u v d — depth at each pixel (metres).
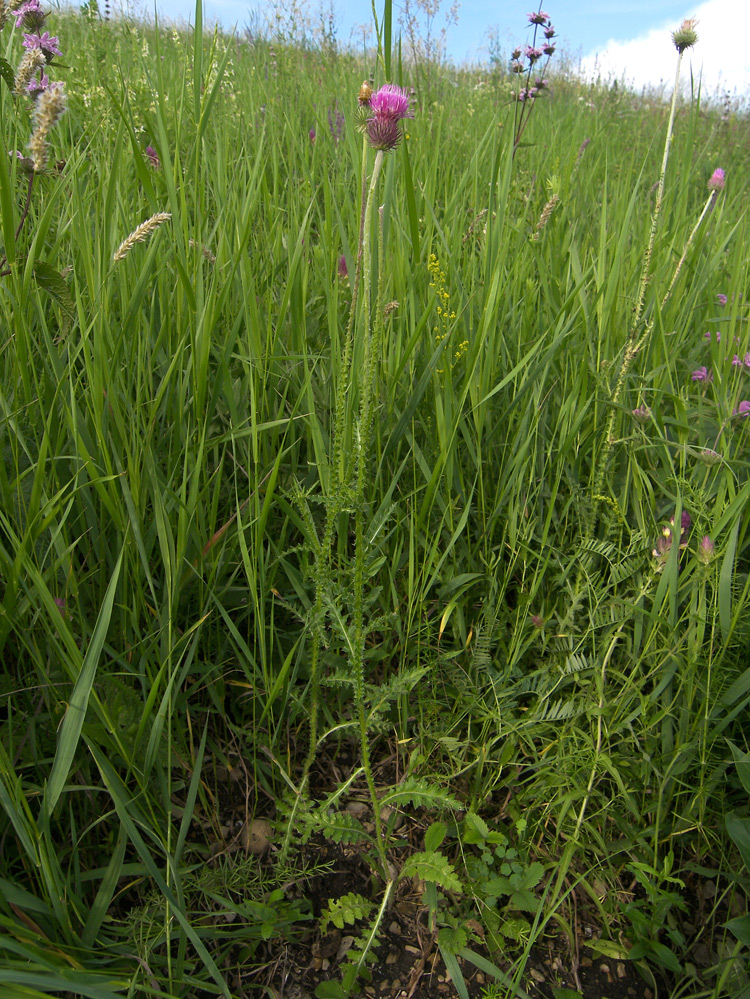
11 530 1.34
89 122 2.98
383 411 1.96
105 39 5.11
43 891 1.27
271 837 1.60
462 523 1.69
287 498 1.84
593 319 2.28
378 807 1.42
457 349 2.18
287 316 2.22
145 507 1.69
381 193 2.21
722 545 1.77
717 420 2.06
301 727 1.79
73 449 1.66
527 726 1.68
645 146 6.37
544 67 4.32
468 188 3.45
